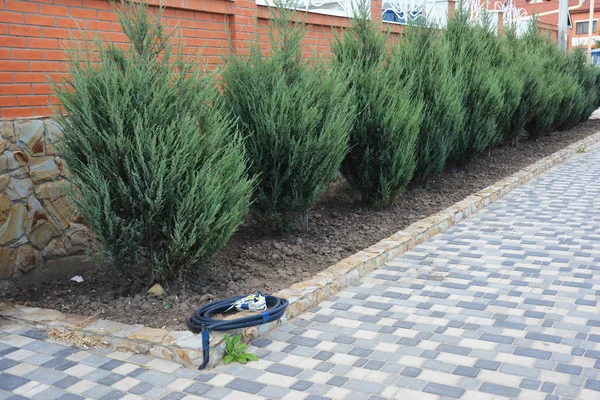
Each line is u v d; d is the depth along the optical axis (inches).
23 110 194.4
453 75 369.4
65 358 154.6
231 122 226.2
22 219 196.5
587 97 665.0
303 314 184.2
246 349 159.9
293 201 237.1
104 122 170.9
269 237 252.5
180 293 189.2
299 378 142.9
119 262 179.9
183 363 150.8
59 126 179.9
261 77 228.2
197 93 188.4
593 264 223.0
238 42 273.6
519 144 530.6
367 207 302.7
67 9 204.4
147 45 183.5
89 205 170.9
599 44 1488.7
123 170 172.2
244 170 211.8
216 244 185.8
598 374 139.3
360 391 135.4
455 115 336.8
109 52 179.6
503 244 255.3
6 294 193.8
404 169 289.6
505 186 361.4
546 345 156.1
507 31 514.6
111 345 160.4
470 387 135.3
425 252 247.9
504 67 438.0
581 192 354.6
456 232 278.8
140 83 172.9
